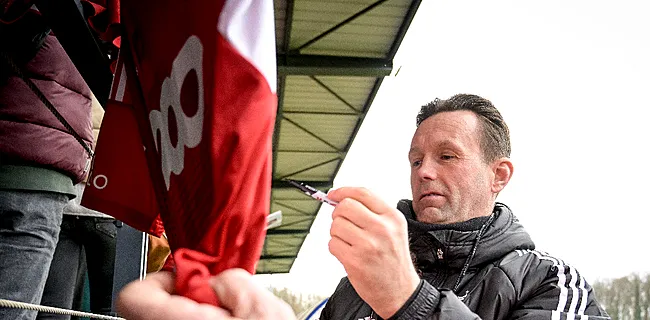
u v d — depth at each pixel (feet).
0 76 4.26
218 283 1.13
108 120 3.15
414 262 4.11
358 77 23.27
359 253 2.76
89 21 4.14
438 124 4.12
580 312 3.51
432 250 3.99
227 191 1.44
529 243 4.02
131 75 2.29
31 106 4.34
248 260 1.44
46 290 5.42
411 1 19.22
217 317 1.04
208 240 1.43
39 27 4.18
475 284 3.76
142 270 5.75
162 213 1.92
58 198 4.57
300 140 30.40
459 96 4.26
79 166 4.72
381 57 22.30
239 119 1.47
